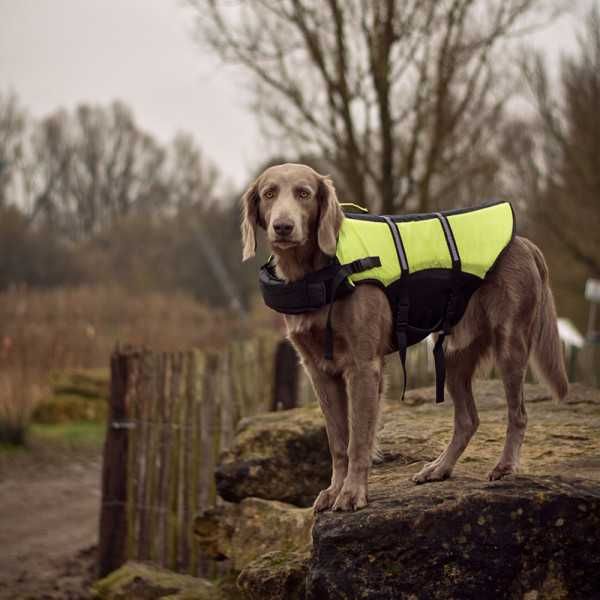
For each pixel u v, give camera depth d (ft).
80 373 50.62
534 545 12.48
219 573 22.72
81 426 48.42
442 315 14.29
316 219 13.83
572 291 80.94
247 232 14.42
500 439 17.04
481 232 14.42
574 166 66.33
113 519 24.34
